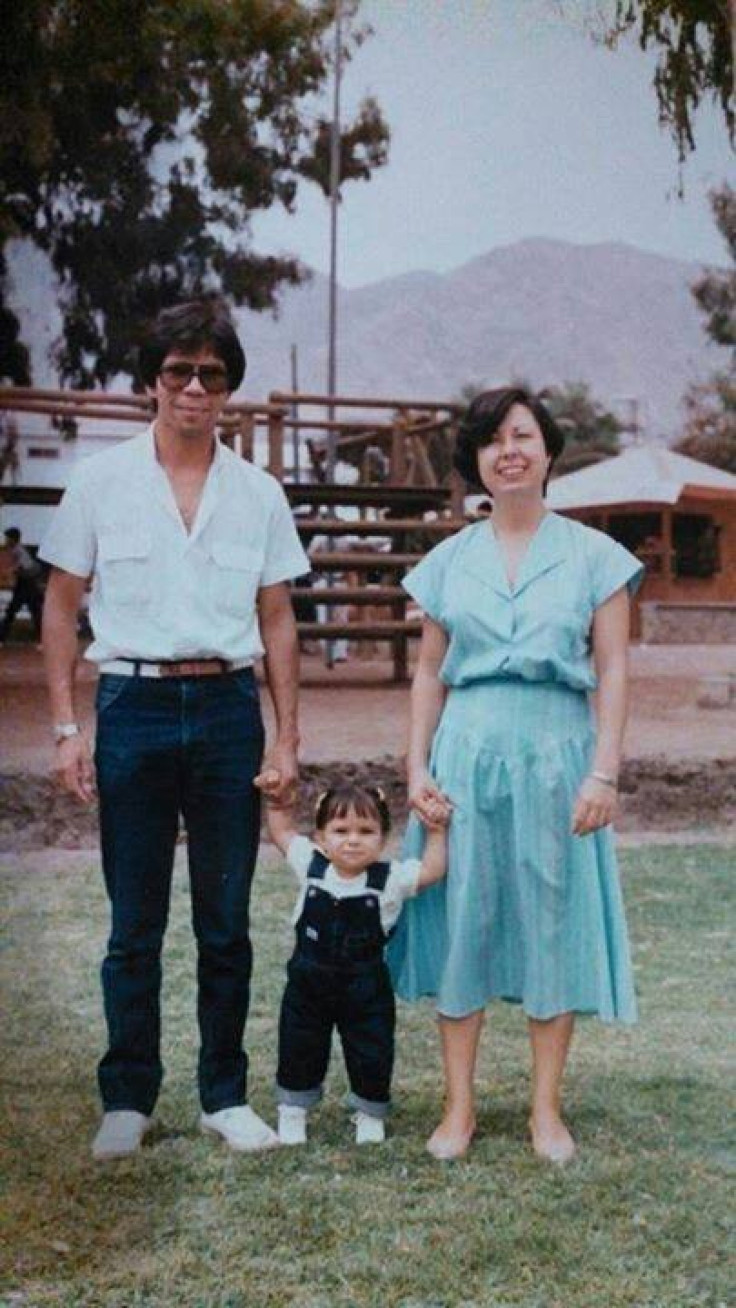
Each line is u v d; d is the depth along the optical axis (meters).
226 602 3.14
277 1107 3.42
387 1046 3.25
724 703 9.22
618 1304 2.57
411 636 10.64
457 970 3.18
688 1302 2.58
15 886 5.46
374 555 10.23
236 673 3.19
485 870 3.20
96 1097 3.49
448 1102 3.25
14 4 9.88
